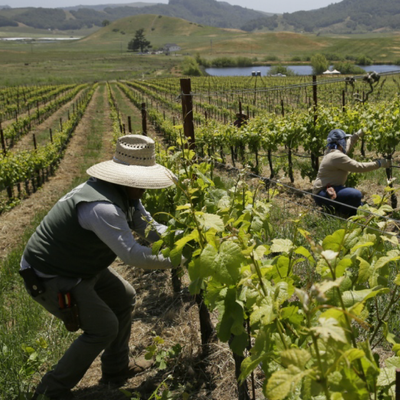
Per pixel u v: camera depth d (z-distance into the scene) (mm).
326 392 1174
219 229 1902
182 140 3279
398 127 7641
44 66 133250
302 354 1168
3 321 4445
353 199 5883
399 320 3129
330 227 5340
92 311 2818
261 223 2447
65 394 2926
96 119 31828
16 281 5605
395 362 1508
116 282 3145
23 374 3164
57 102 40781
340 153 5930
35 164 12570
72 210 2672
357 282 1674
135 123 28188
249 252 1666
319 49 192000
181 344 3605
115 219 2623
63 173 15172
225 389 2977
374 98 28922
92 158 17375
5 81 84938
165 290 4664
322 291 1101
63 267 2736
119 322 3205
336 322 1146
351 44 173875
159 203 3662
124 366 3305
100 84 79875
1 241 7863
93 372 3529
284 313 1589
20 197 11922
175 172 3721
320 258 1687
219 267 1672
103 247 2787
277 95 38938
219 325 1925
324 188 6082
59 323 4184
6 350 3510
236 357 2555
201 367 3230
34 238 2809
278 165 10367
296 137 9273
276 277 1952
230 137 11484
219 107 32344
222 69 129250
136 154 2744
